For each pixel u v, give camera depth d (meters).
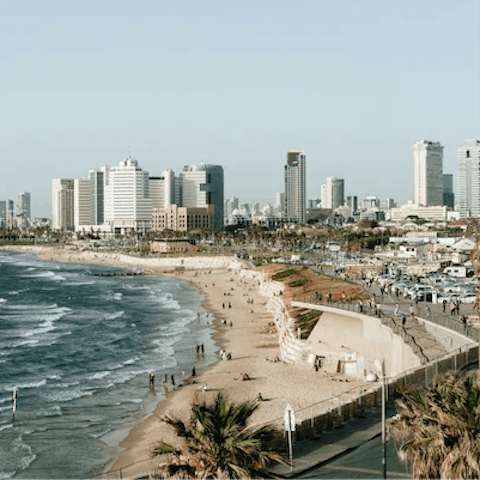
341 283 130.50
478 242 50.56
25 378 85.50
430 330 67.69
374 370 70.62
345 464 31.28
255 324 125.00
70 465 53.09
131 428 63.19
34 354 100.94
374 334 72.94
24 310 158.75
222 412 21.84
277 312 122.56
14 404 68.75
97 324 132.50
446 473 21.05
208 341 109.88
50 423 65.25
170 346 106.38
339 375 75.94
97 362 95.19
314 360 80.88
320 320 85.75
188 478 20.47
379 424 37.34
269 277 181.62
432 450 21.72
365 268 167.75
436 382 24.80
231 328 122.44
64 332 122.25
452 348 60.50
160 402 72.25
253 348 100.69
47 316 146.25
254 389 72.69
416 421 23.00
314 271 165.38
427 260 188.00
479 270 49.81
